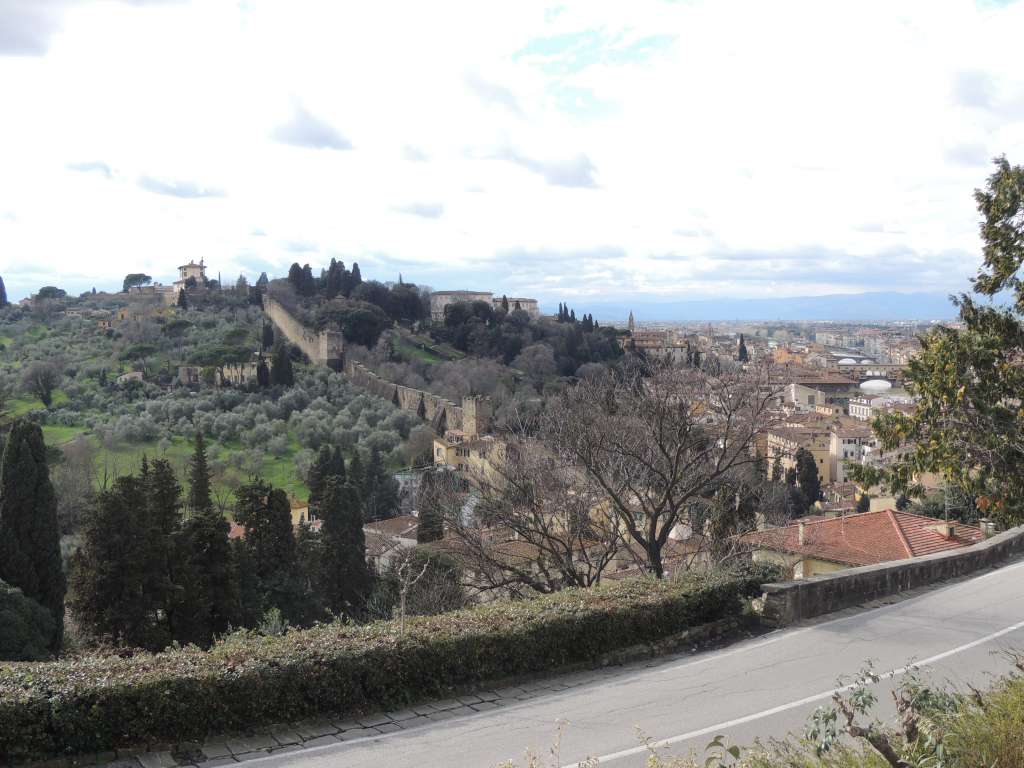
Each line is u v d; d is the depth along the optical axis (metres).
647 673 9.53
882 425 13.20
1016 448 11.90
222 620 27.73
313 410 87.81
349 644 8.27
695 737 7.34
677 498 19.22
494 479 22.06
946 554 15.29
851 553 22.61
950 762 4.92
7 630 22.03
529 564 20.77
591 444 18.25
